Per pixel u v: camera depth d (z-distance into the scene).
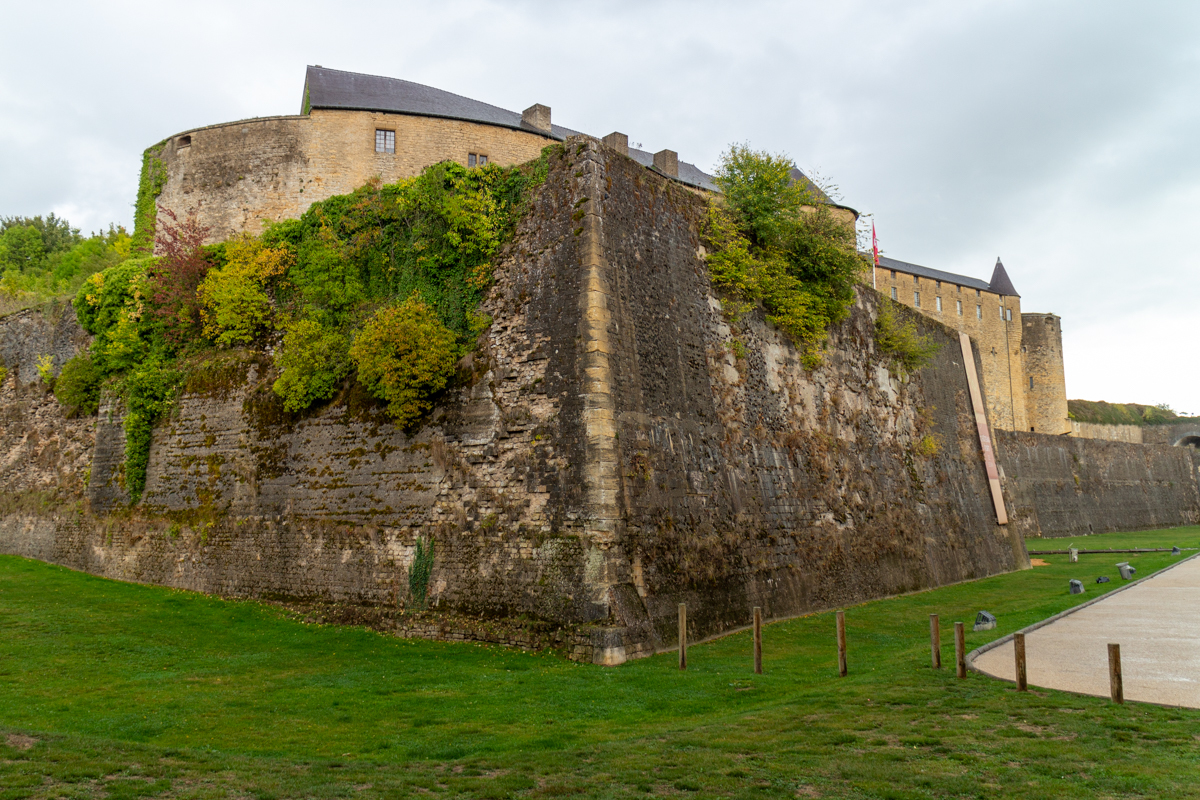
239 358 20.00
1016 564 31.66
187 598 18.22
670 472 15.62
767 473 18.98
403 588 15.54
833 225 22.39
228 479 19.28
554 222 15.64
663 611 14.32
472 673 12.03
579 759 7.59
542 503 14.30
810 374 22.12
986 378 75.62
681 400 16.55
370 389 16.72
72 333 24.39
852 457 23.14
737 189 21.09
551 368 14.83
